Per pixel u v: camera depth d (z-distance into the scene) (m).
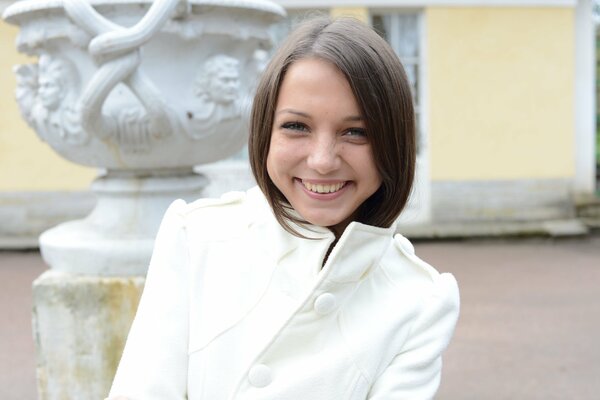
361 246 0.97
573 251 6.54
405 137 0.93
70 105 1.93
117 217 2.07
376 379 0.97
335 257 0.94
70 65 1.95
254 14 2.02
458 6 7.11
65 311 1.95
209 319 1.02
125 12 1.85
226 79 1.96
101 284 1.93
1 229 7.07
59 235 2.07
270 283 1.01
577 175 7.71
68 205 7.05
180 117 1.91
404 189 0.97
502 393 3.15
